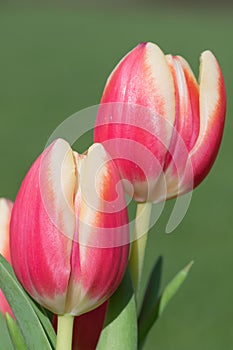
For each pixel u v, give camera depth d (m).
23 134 4.36
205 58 0.51
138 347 0.54
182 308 2.09
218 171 3.55
